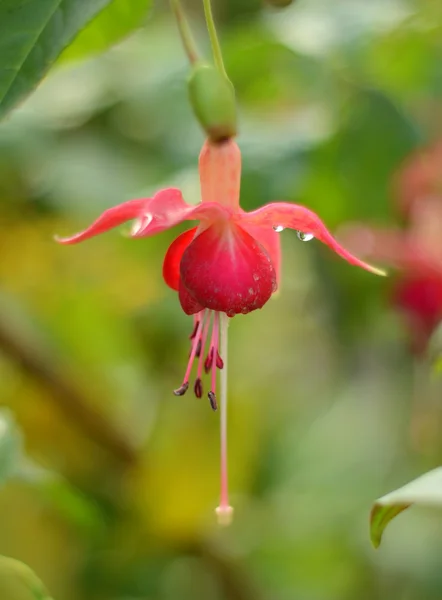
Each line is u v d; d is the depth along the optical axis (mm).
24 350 454
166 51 464
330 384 565
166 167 448
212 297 333
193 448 467
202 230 340
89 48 361
